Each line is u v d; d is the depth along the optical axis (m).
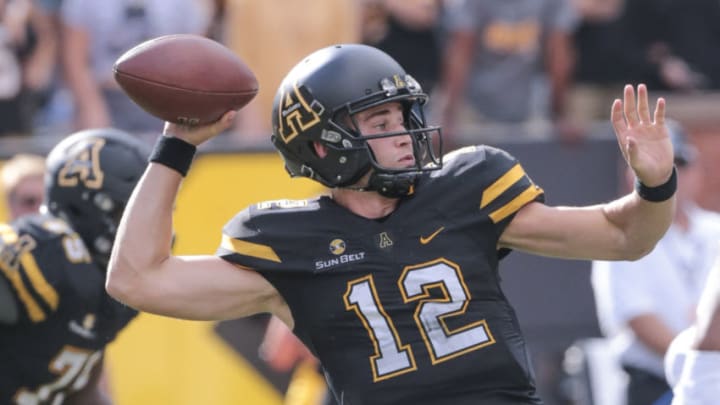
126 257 11.11
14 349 13.48
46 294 13.32
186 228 21.02
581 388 23.72
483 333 11.05
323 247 11.26
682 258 19.50
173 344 20.88
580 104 27.00
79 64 22.80
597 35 27.00
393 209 11.51
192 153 11.28
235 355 21.02
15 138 23.27
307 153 11.55
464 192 11.35
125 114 22.97
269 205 11.59
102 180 13.67
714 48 27.73
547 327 22.80
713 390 12.74
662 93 27.25
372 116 11.38
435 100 25.48
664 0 27.23
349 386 11.12
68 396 14.48
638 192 11.06
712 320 12.77
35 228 13.52
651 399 19.36
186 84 10.98
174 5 23.23
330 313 11.15
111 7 22.78
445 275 11.09
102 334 13.90
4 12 23.38
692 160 19.75
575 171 23.11
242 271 11.36
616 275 19.44
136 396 20.70
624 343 19.73
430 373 10.96
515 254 22.67
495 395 11.02
